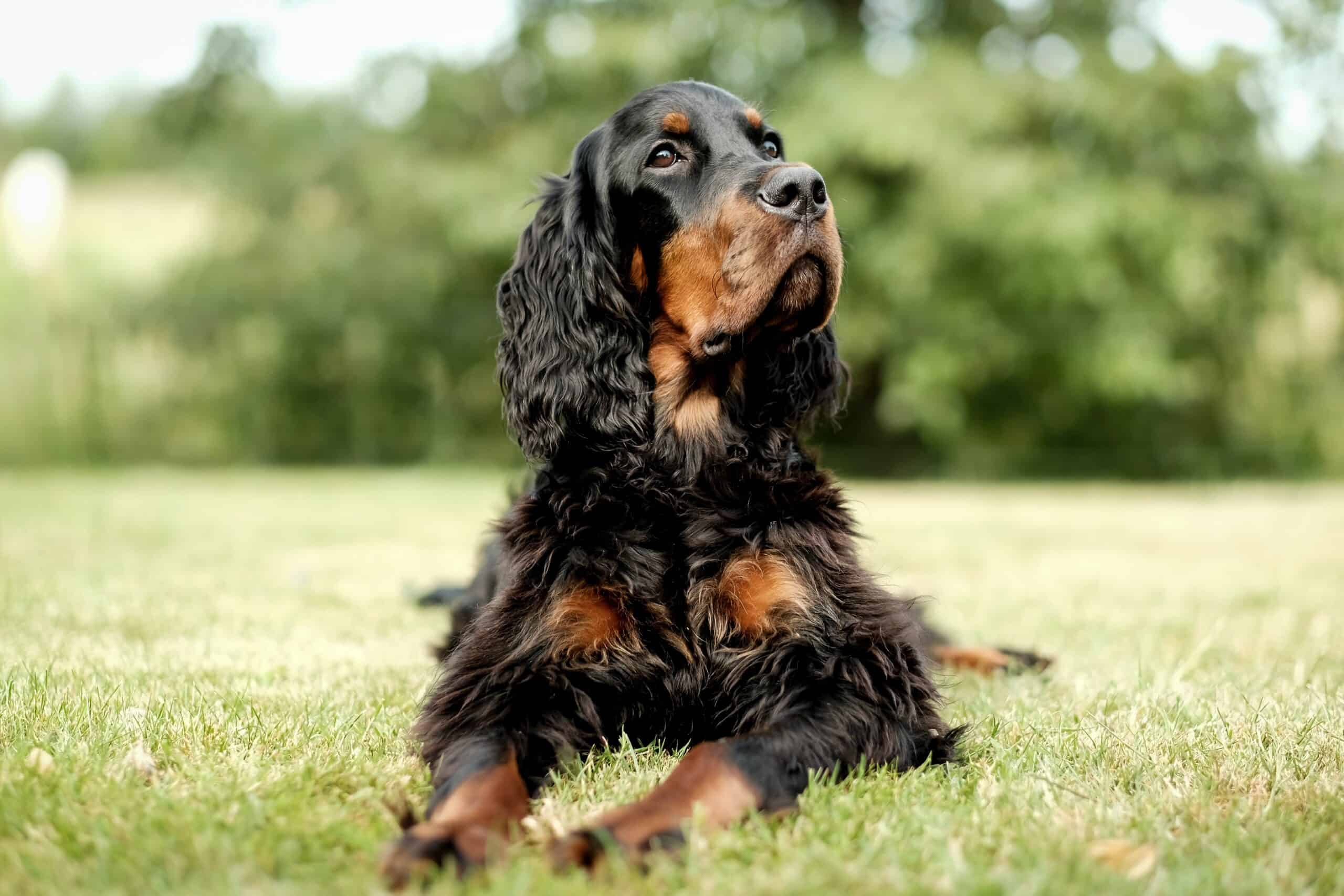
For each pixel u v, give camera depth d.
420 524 8.34
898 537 7.70
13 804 1.99
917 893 1.68
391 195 15.21
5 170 22.19
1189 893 1.69
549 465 2.89
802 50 14.04
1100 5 14.20
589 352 2.89
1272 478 15.22
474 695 2.39
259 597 4.90
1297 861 1.82
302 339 14.84
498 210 14.10
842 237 3.46
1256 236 14.30
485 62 15.59
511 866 1.78
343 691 3.11
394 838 1.91
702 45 13.96
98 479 12.91
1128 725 2.69
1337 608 4.78
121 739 2.46
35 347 13.77
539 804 2.15
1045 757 2.42
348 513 9.16
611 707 2.51
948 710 2.96
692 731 2.54
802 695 2.35
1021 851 1.84
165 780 2.22
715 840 1.88
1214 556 6.66
